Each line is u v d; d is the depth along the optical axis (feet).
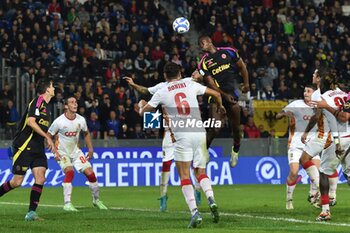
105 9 111.34
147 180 86.63
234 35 113.70
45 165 47.14
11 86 95.25
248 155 89.76
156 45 107.04
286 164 90.07
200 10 115.85
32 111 45.91
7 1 105.70
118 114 92.63
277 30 116.47
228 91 52.85
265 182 89.35
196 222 41.78
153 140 87.20
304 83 109.70
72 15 107.96
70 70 101.09
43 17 103.76
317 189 55.52
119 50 106.73
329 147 46.01
